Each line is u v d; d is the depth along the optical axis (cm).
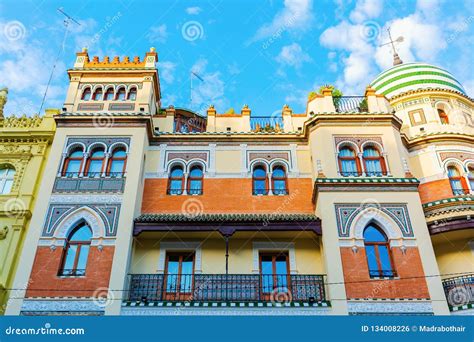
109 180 1670
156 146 1886
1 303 1435
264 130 2047
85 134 1795
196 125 2172
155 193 1758
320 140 1792
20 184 1720
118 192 1639
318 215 1625
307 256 1619
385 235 1552
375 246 1529
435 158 1848
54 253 1508
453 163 1838
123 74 2019
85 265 1505
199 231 1584
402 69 2327
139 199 1692
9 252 1565
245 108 2056
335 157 1742
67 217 1579
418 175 1842
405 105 2114
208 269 1594
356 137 1802
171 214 1689
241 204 1742
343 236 1527
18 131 1844
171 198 1752
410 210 1574
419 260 1475
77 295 1427
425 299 1404
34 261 1486
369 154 1777
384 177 1680
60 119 1819
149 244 1639
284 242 1653
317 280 1525
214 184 1791
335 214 1571
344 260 1482
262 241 1655
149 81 1998
